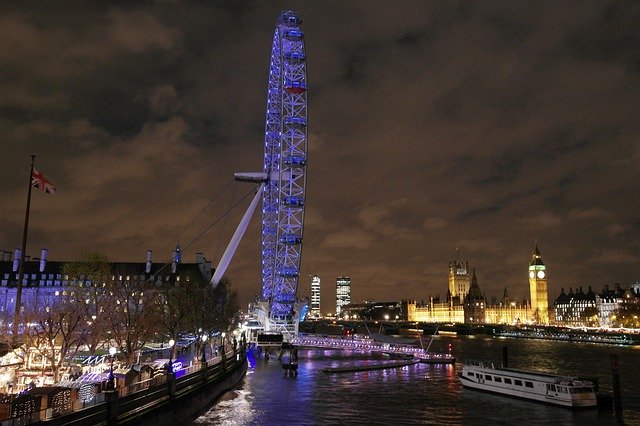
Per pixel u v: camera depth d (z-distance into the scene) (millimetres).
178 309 113500
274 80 154625
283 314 158250
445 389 101438
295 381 109188
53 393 43781
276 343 153500
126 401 48781
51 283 177125
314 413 77750
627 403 88938
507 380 93625
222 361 89000
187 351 128625
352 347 178375
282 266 148125
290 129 146250
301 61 145125
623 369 141250
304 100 146750
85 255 116375
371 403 86625
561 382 85812
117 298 102188
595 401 84312
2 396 41156
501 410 82438
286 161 146250
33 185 60531
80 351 101250
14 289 174375
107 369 69750
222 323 151000
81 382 53531
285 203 145750
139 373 59625
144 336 94562
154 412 54375
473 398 92188
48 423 38188
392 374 123438
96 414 43781
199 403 72125
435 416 78062
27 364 74312
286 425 69875
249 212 152875
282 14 146625
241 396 89562
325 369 126625
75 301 112562
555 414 79938
